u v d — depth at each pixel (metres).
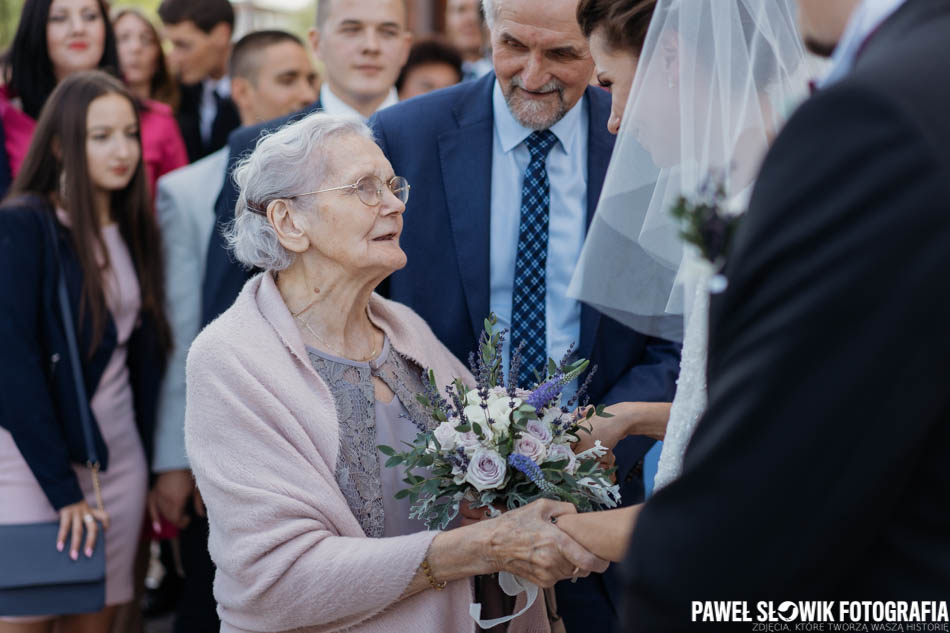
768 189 1.03
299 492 1.90
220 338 1.99
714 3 1.77
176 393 3.52
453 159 2.56
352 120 2.06
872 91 0.97
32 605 2.99
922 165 0.93
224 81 5.85
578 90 2.46
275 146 2.02
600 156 2.57
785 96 1.79
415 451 1.94
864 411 0.95
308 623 1.91
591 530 1.81
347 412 2.03
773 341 0.98
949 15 1.04
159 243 3.49
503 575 2.02
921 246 0.93
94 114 3.23
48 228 3.16
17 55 4.04
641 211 2.04
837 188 0.97
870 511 0.97
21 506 3.08
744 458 1.00
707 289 1.61
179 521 3.57
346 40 3.57
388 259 2.02
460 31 6.01
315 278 2.05
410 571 1.87
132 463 3.38
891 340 0.93
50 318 3.14
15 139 3.93
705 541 1.02
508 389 2.03
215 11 5.51
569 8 2.32
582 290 2.19
